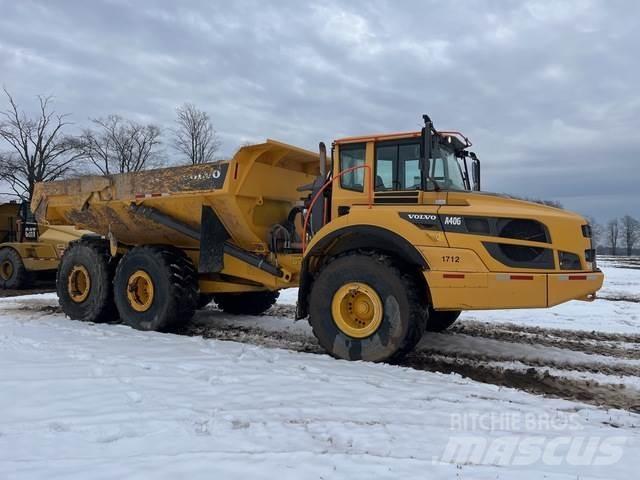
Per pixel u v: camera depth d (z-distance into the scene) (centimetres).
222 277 765
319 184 645
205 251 718
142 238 825
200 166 699
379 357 543
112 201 786
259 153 684
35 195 894
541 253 512
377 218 556
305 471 284
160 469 284
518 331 763
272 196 725
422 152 560
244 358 536
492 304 513
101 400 394
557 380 520
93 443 320
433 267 530
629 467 301
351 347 557
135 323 737
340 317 567
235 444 320
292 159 755
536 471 293
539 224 514
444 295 525
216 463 291
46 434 332
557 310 961
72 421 352
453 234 527
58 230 1312
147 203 754
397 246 561
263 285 738
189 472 281
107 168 3647
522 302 507
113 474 278
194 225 748
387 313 541
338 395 418
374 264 550
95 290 803
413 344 542
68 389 420
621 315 912
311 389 433
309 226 659
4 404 385
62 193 851
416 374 497
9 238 1500
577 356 608
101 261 807
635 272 2158
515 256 513
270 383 447
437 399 418
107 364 502
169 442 321
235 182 672
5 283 1339
